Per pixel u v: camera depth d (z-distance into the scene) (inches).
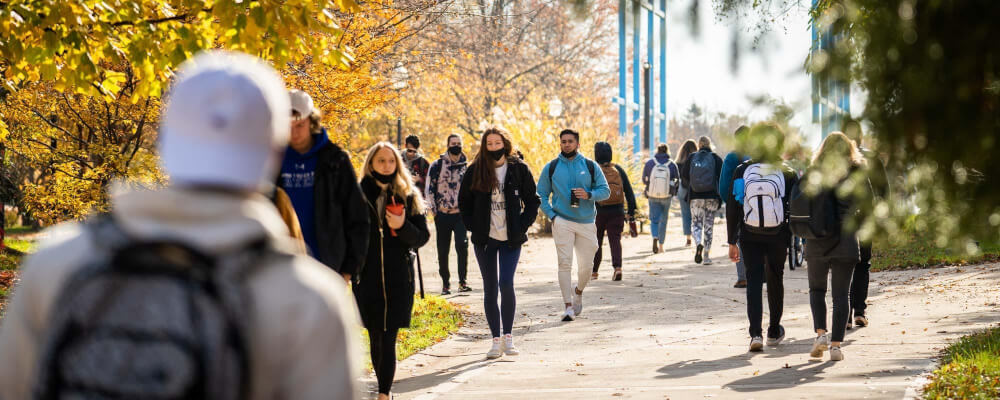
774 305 581.0
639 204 1705.2
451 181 881.5
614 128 3102.9
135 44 482.3
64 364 102.3
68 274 107.4
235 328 105.2
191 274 105.2
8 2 438.9
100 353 101.5
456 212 888.3
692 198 1132.5
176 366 101.8
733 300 813.2
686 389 460.1
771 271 577.3
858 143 255.8
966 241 257.4
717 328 668.1
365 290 417.4
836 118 255.8
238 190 112.3
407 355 582.9
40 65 485.4
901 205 262.5
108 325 102.7
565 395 457.4
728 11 271.9
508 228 578.2
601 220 968.3
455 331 679.1
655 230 1290.6
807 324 665.6
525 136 1749.5
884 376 467.2
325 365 110.8
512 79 2704.2
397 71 1061.1
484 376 520.4
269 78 118.2
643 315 741.3
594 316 743.7
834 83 252.4
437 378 518.3
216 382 104.0
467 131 2647.6
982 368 446.0
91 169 880.3
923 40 246.7
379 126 2817.4
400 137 2549.2
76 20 442.3
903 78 246.5
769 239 564.1
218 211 109.4
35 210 882.8
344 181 373.4
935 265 949.2
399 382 509.0
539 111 2032.5
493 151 578.2
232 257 108.3
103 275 105.2
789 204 544.4
